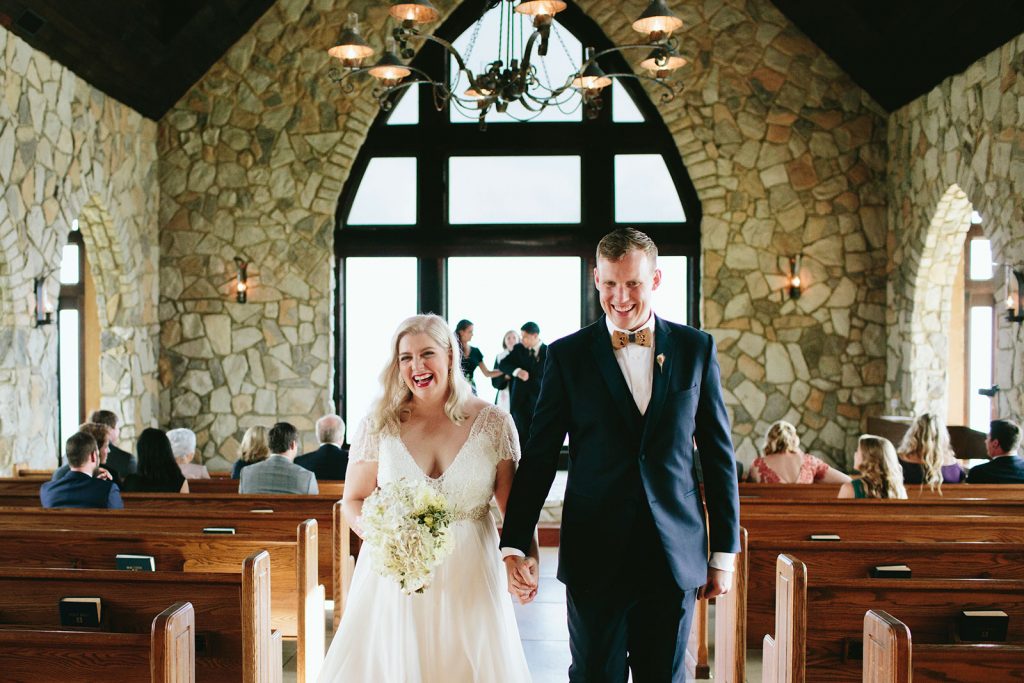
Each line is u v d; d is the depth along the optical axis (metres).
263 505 4.47
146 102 8.40
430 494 2.42
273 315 8.80
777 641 2.89
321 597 3.60
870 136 8.54
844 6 7.52
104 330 8.24
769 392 8.62
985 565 3.29
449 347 2.71
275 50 8.71
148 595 2.77
